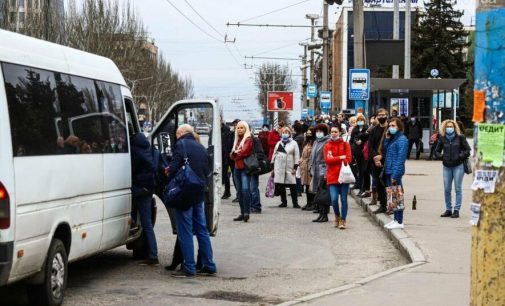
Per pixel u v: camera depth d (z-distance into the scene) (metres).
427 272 9.16
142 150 9.98
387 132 13.35
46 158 7.42
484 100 4.83
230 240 12.87
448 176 14.59
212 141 10.32
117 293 8.62
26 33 39.47
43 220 7.30
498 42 4.77
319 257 11.25
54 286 7.68
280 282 9.38
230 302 8.19
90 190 8.52
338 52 99.19
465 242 11.51
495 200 4.79
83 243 8.38
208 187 10.17
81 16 47.28
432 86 31.50
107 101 9.30
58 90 7.92
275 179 17.91
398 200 12.99
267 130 22.00
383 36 91.94
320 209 15.34
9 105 6.83
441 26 70.69
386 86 31.45
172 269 10.12
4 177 6.64
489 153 4.80
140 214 10.34
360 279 9.52
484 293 4.82
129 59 56.34
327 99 42.19
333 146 14.15
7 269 6.64
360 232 13.80
